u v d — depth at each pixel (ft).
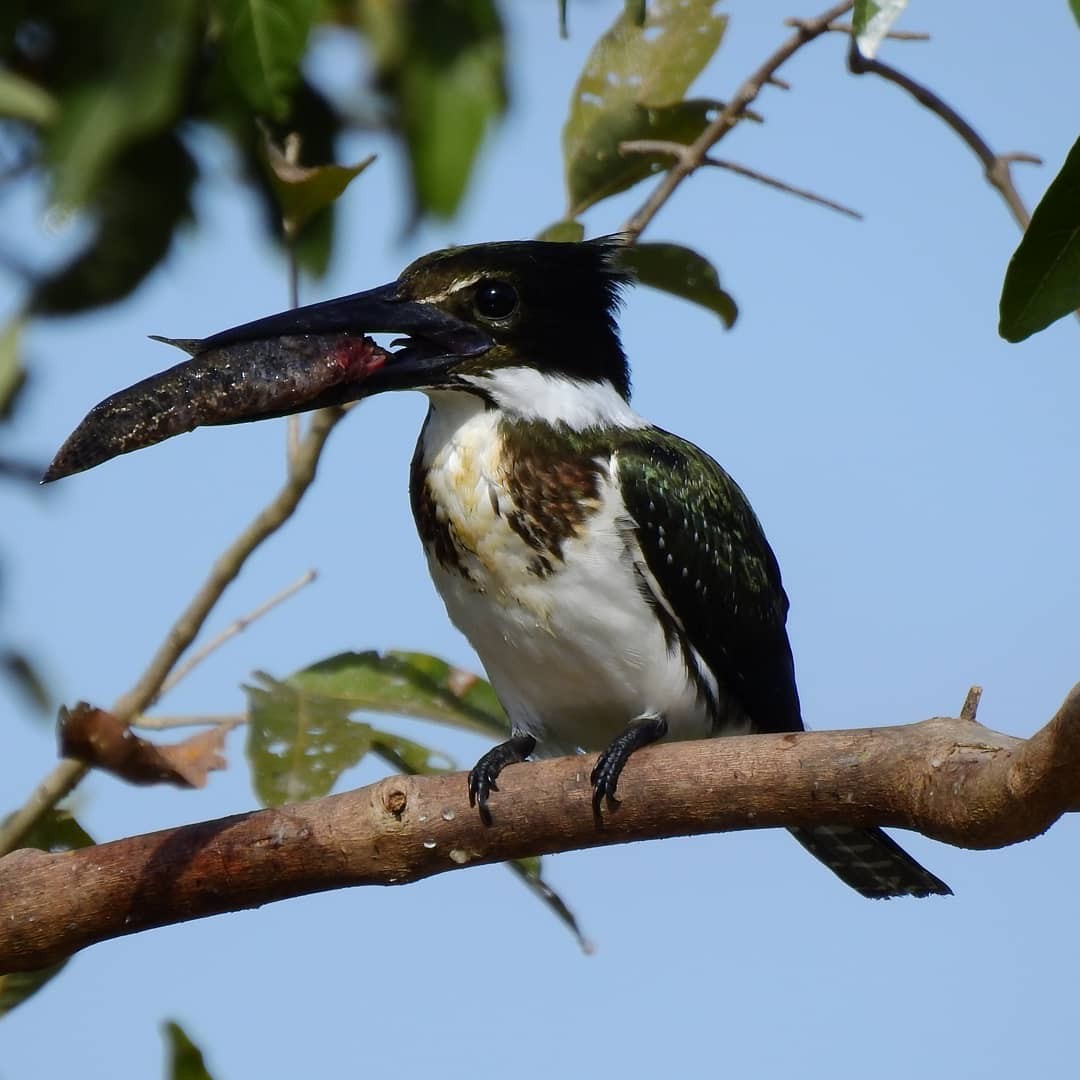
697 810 22.35
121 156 29.40
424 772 27.61
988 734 20.74
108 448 26.03
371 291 28.96
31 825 25.02
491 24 27.63
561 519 28.68
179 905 23.11
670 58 30.58
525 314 29.19
